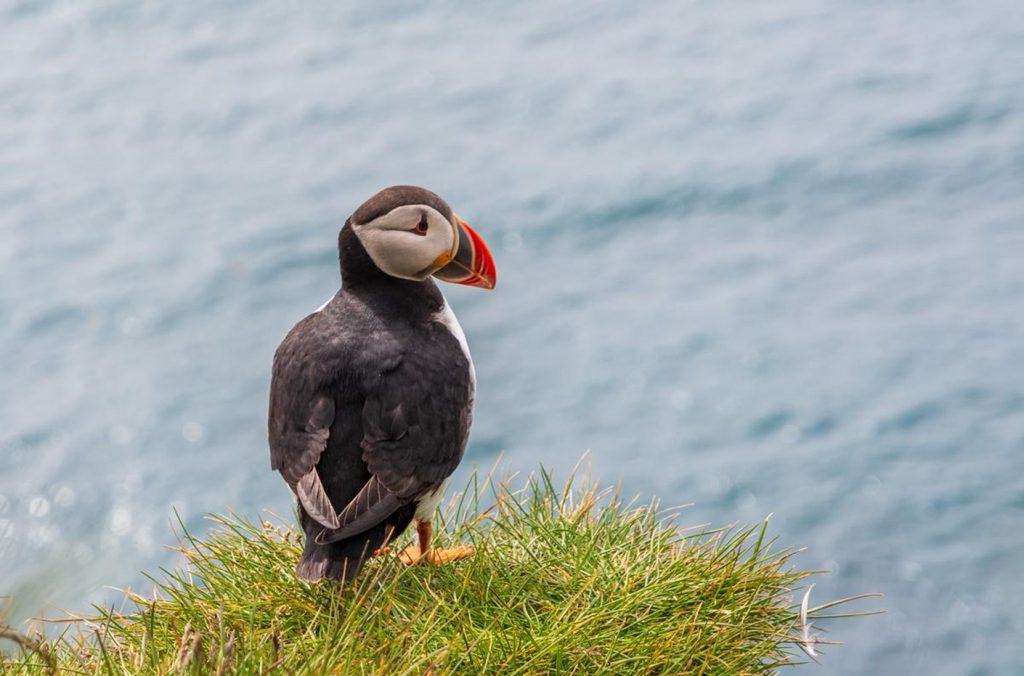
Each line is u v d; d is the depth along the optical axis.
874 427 36.78
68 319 47.28
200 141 63.00
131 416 40.97
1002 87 58.91
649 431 37.72
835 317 43.41
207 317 47.41
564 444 37.28
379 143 61.44
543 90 65.44
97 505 35.16
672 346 42.41
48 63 72.38
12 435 40.09
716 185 53.84
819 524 32.84
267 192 57.34
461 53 71.50
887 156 54.53
